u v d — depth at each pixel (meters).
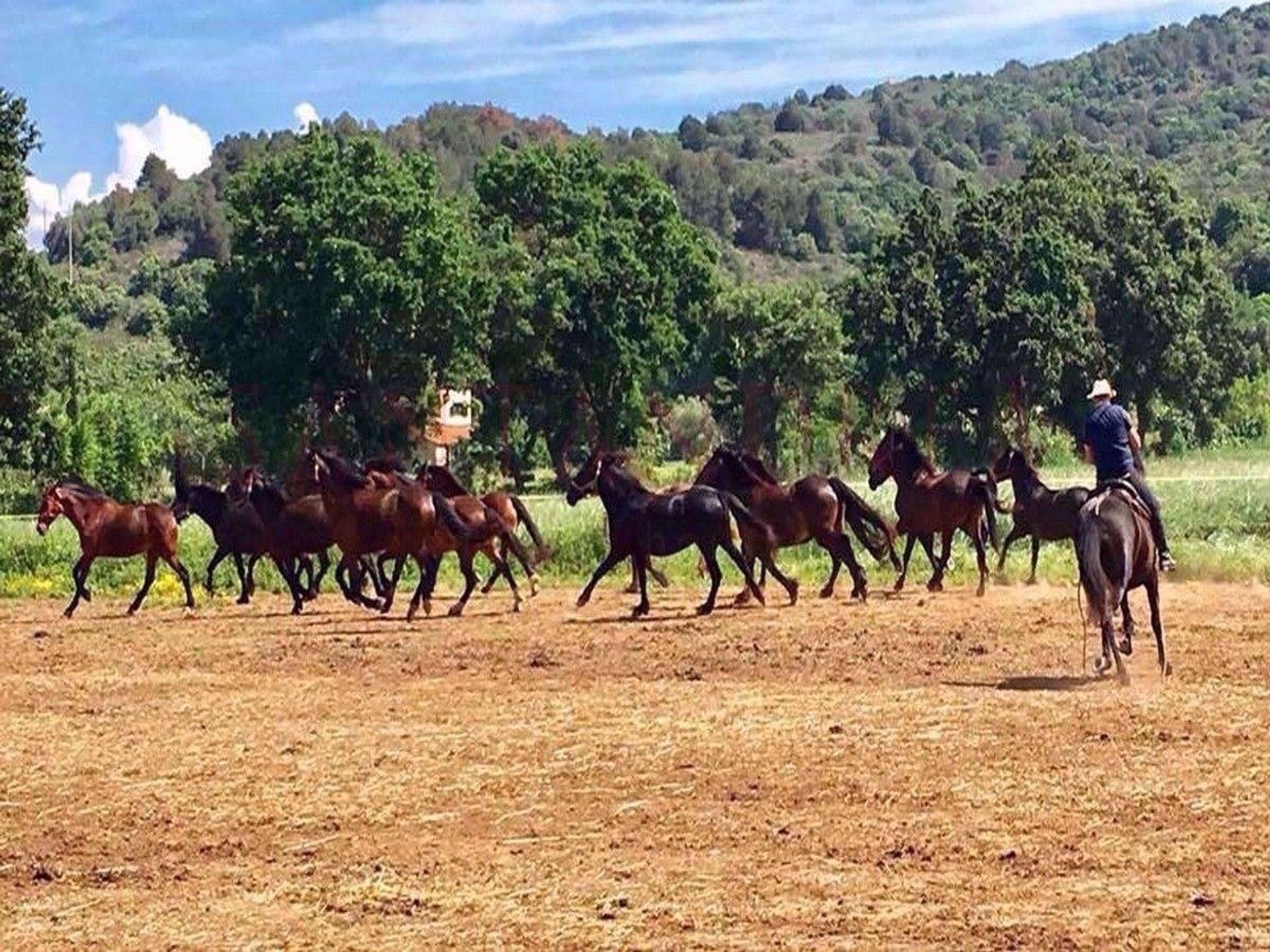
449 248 65.88
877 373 75.38
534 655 21.00
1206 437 83.88
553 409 72.50
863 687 18.25
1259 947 9.33
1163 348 78.62
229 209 68.06
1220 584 28.69
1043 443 77.81
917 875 10.87
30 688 19.44
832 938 9.64
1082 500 27.67
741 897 10.44
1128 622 18.77
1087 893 10.37
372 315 63.50
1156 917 9.88
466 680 19.52
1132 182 84.56
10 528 36.91
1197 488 41.97
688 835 12.02
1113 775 13.45
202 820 12.74
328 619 26.33
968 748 14.59
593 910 10.27
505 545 27.78
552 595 29.09
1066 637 21.64
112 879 11.26
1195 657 19.89
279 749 15.27
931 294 74.06
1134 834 11.73
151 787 13.83
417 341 66.44
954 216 79.00
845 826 12.08
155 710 17.77
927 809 12.56
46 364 55.41
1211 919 9.82
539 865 11.30
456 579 32.22
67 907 10.63
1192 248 82.50
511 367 71.38
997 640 21.45
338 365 65.56
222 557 29.45
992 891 10.45
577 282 70.69
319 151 67.88
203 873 11.32
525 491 72.25
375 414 65.94
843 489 26.62
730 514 25.59
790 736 15.29
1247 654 20.06
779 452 75.56
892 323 74.44
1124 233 80.25
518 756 14.76
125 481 66.06
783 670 19.58
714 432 86.94
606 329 70.69
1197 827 11.88
